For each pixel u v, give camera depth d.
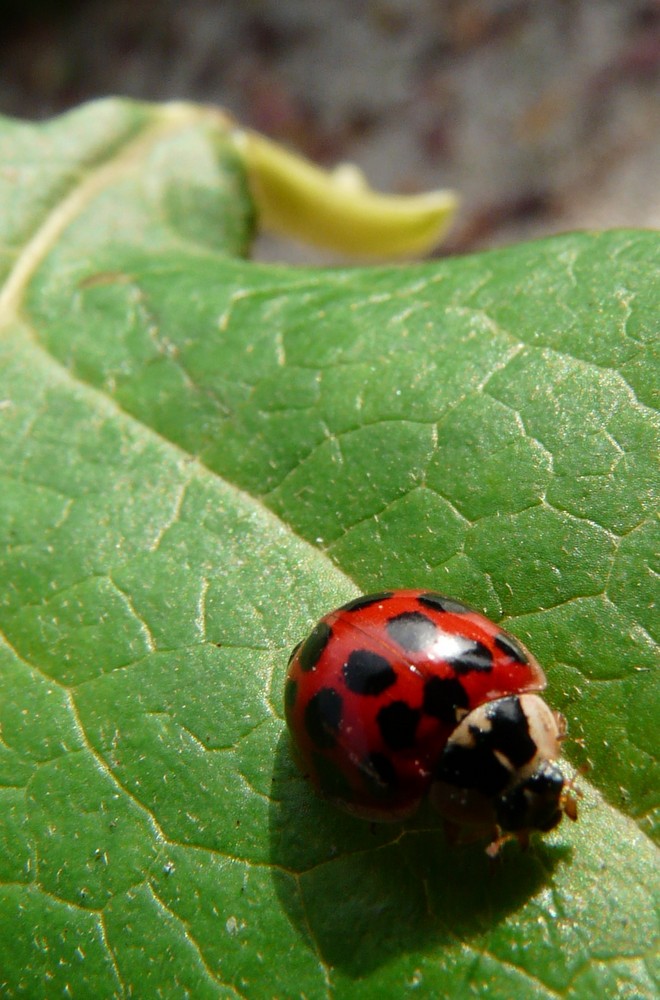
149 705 0.06
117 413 0.07
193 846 0.06
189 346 0.07
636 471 0.06
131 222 0.08
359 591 0.06
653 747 0.06
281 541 0.07
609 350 0.06
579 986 0.06
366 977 0.06
